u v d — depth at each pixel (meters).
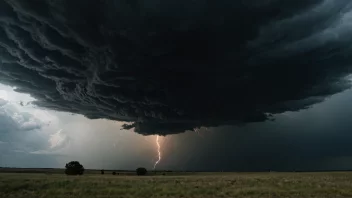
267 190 39.44
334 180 54.06
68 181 47.81
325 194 36.75
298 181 50.78
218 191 39.56
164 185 45.12
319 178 59.94
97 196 35.00
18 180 47.47
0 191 39.50
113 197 34.44
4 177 54.12
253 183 49.16
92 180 51.09
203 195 36.53
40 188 42.25
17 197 34.78
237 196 35.44
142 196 35.88
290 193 37.88
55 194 37.44
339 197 33.97
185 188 41.75
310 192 38.28
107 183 46.84
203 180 55.03
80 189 40.59
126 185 45.12
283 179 55.94
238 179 57.09
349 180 54.69
